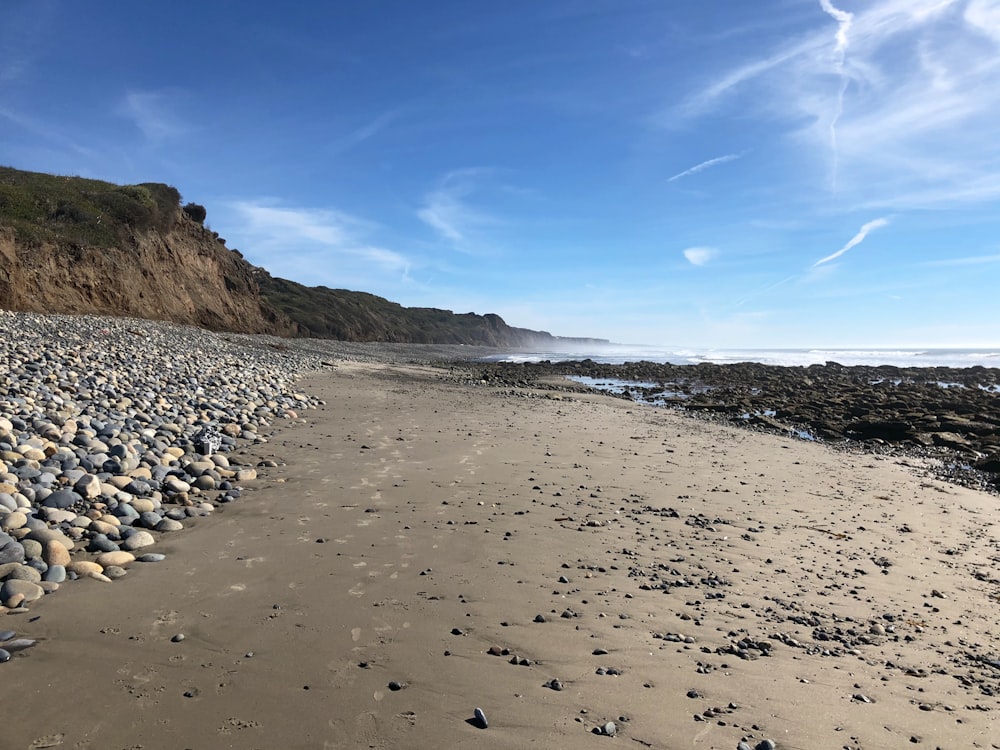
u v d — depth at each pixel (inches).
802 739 131.9
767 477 434.9
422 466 386.0
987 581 252.8
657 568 238.1
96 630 159.0
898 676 166.2
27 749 112.3
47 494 243.4
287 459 380.5
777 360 3078.2
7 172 1251.2
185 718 125.3
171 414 438.6
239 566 210.8
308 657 153.3
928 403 980.6
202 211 1951.3
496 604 193.3
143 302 1282.0
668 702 142.9
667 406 941.8
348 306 3166.8
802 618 201.8
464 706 136.1
